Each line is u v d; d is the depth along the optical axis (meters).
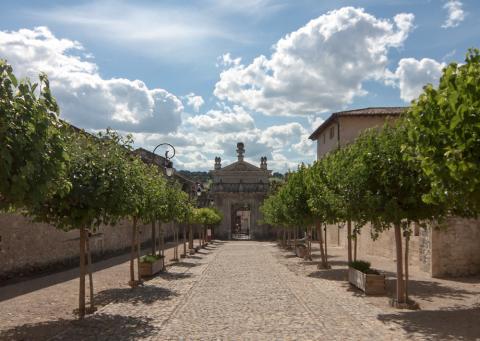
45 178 7.37
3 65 6.68
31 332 9.81
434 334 9.34
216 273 22.09
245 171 67.81
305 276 20.50
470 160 6.60
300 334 9.67
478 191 7.23
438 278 18.47
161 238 25.78
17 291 15.48
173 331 10.04
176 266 25.44
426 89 7.49
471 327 9.91
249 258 31.84
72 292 15.34
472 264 18.88
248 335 9.66
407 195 11.86
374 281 14.96
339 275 20.38
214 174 68.25
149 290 16.16
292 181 25.31
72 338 9.35
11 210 8.16
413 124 8.02
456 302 13.28
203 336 9.59
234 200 66.56
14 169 6.72
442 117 7.05
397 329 9.87
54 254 22.61
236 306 13.12
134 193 13.33
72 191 10.63
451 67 7.01
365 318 11.10
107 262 26.48
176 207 25.44
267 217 47.91
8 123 6.54
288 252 38.22
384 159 11.96
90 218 11.19
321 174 19.53
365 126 37.06
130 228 38.19
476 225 18.97
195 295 15.14
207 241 52.84
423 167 7.64
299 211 24.09
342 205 14.16
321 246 23.88
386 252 28.03
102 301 13.84
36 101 7.27
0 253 17.86
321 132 44.75
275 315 11.77
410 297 14.18
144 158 39.84
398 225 12.45
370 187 12.41
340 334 9.57
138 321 11.02
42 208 10.84
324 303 13.39
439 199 8.11
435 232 18.80
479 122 6.35
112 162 11.62
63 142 8.02
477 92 6.36
